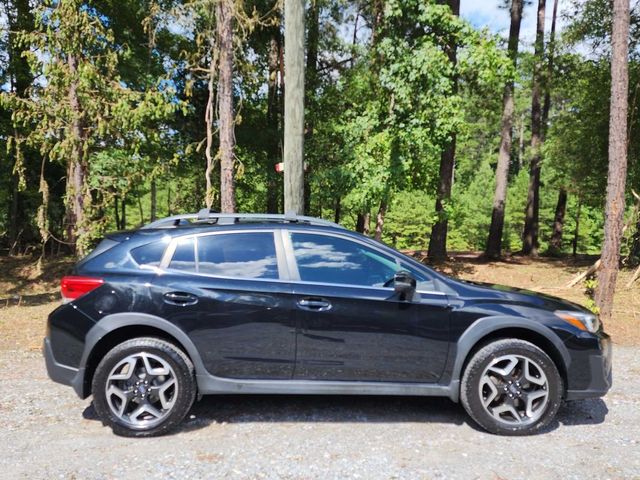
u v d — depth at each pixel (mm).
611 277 7898
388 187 9492
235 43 9625
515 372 3639
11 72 15570
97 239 9070
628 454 3268
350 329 3619
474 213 37719
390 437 3506
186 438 3445
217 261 3725
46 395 4258
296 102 6402
